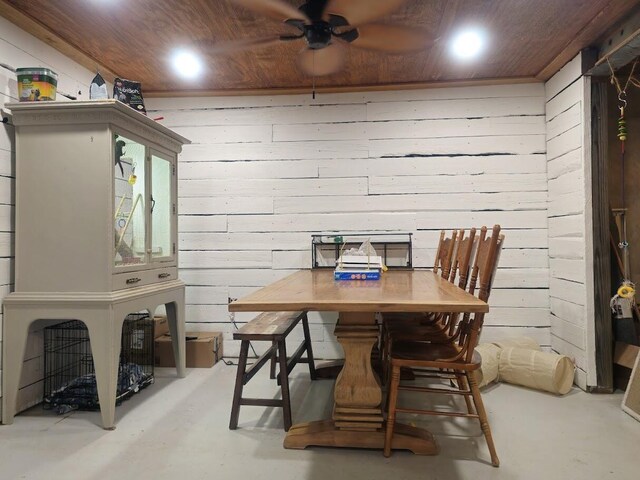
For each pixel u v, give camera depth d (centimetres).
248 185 342
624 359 253
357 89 330
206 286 344
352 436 187
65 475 168
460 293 174
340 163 336
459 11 222
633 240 303
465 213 326
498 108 323
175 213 293
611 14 223
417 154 330
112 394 211
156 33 248
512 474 167
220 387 271
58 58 268
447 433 204
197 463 176
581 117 265
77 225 217
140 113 238
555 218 304
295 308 150
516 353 272
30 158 221
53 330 254
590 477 165
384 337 269
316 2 177
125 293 226
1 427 213
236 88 333
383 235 332
